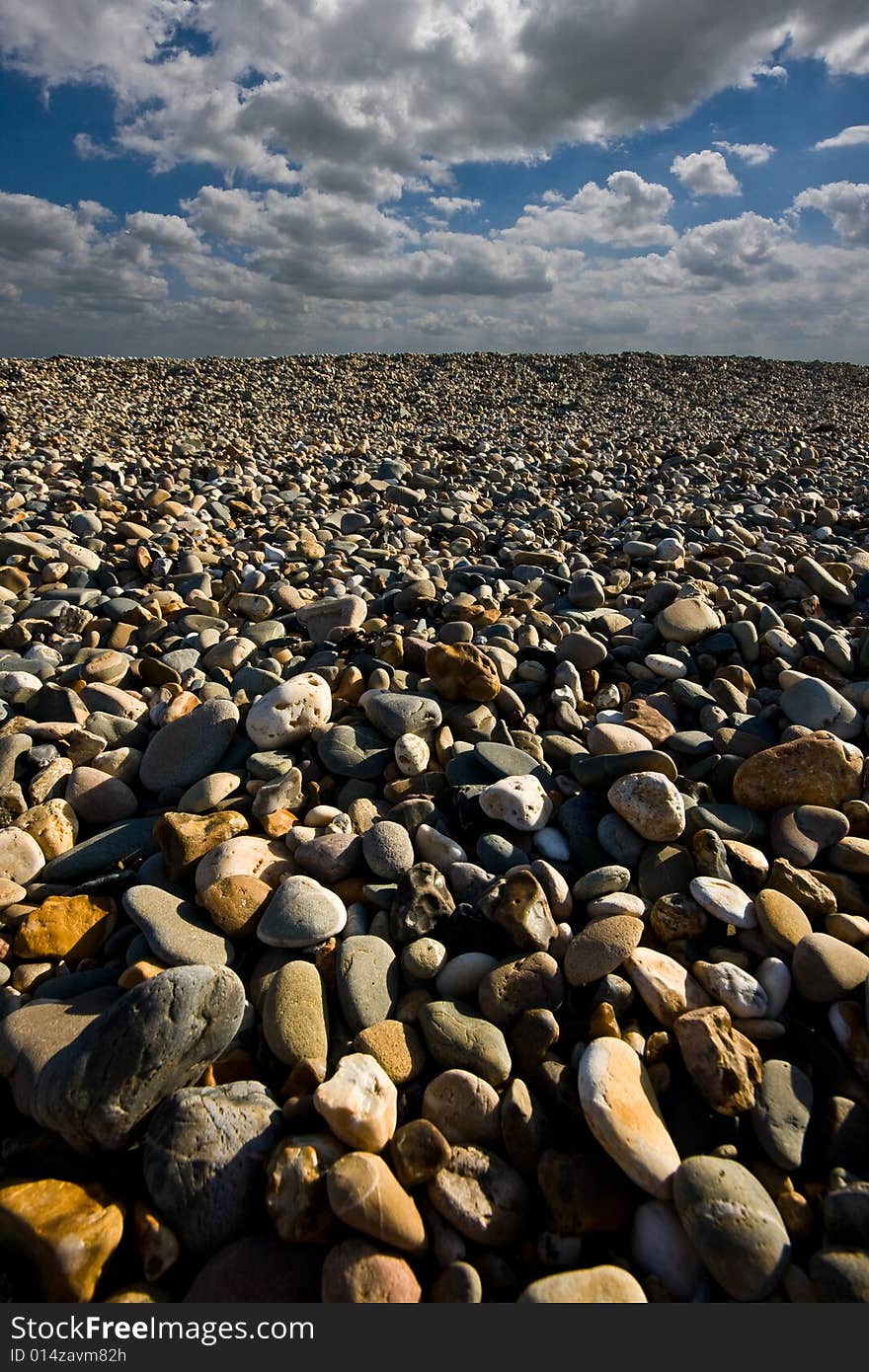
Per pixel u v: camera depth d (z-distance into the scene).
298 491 7.20
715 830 2.41
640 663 3.60
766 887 2.23
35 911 2.12
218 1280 1.39
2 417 9.69
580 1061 1.69
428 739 2.91
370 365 19.48
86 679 3.33
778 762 2.55
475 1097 1.65
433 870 2.15
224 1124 1.54
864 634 3.71
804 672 3.53
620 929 2.00
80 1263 1.36
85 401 12.70
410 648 3.45
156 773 2.74
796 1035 1.85
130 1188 1.54
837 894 2.23
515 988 1.89
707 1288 1.43
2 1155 1.60
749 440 12.32
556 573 4.92
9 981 1.98
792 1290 1.39
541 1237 1.50
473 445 10.48
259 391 15.44
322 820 2.46
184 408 12.89
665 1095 1.72
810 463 9.94
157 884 2.24
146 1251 1.42
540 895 2.07
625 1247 1.51
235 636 3.87
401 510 6.77
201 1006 1.64
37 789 2.61
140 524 5.58
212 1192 1.47
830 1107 1.68
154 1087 1.58
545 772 2.74
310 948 2.02
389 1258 1.40
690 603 3.84
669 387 19.39
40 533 5.16
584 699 3.44
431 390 17.09
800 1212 1.51
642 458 10.16
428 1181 1.53
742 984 1.89
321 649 3.65
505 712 3.12
